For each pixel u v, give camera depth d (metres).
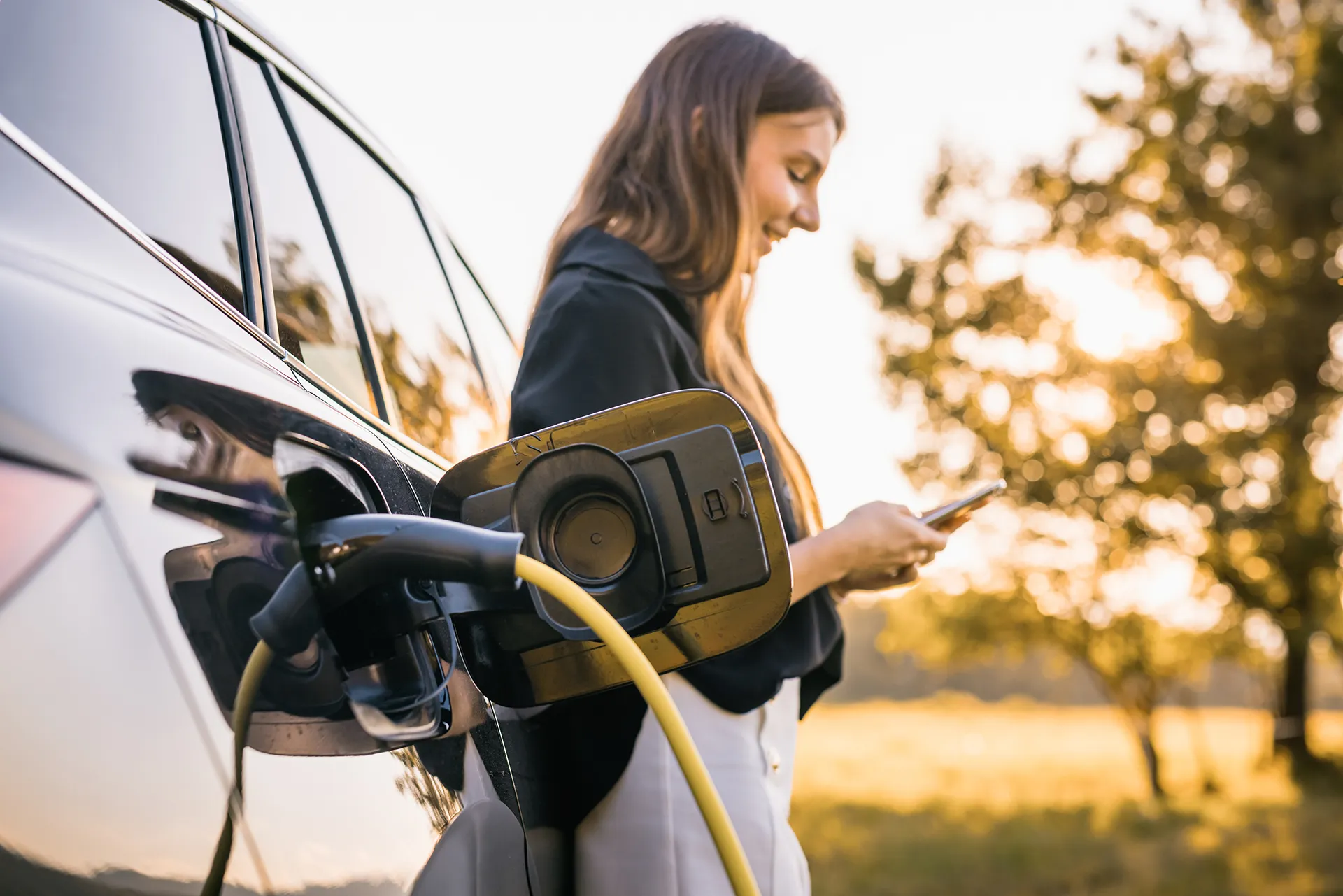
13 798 0.61
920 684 58.50
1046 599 19.62
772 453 1.57
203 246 1.19
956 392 19.55
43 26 1.09
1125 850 9.49
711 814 0.93
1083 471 18.53
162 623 0.72
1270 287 18.42
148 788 0.66
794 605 1.47
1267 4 18.67
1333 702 51.06
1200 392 18.45
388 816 0.84
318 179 1.60
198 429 0.83
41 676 0.64
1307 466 18.08
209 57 1.39
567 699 1.05
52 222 0.88
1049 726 40.78
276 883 0.71
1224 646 20.11
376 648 0.94
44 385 0.73
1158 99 19.00
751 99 1.57
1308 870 8.41
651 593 0.97
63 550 0.68
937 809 14.53
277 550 0.84
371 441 1.14
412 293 1.83
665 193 1.56
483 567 0.87
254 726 0.75
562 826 1.33
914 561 1.50
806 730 37.72
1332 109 18.38
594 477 0.97
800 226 1.68
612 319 1.40
